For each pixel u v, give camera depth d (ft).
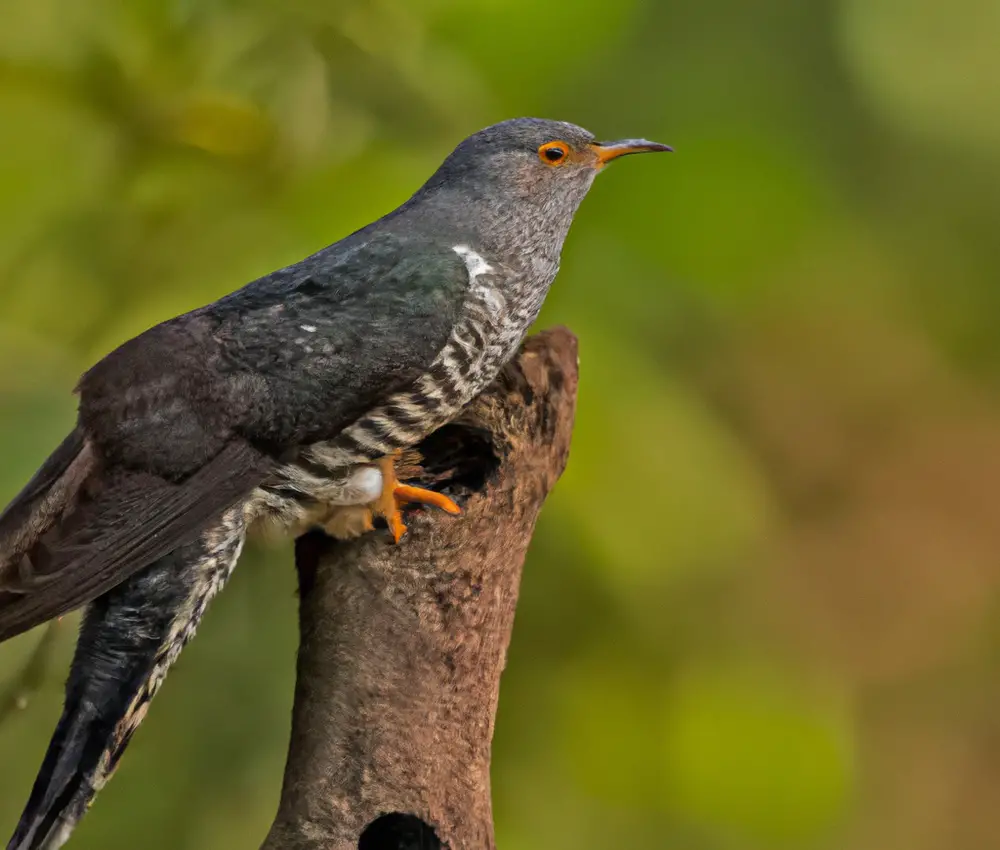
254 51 33.53
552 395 30.04
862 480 56.65
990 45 43.19
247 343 28.63
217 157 33.17
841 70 42.04
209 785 33.37
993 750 54.29
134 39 33.24
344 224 32.86
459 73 34.99
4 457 29.73
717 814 37.40
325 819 26.50
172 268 33.04
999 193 46.68
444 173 32.81
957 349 54.24
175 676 33.53
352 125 34.12
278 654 33.83
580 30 35.42
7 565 26.76
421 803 26.84
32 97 32.78
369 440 28.68
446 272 30.19
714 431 34.60
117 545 27.17
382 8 33.99
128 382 28.02
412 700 26.99
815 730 39.81
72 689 27.76
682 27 40.70
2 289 32.53
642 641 35.04
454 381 29.45
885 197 47.21
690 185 37.29
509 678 35.27
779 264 38.58
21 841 26.63
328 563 27.84
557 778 36.01
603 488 32.27
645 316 36.86
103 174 33.19
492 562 28.02
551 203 33.04
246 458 28.35
